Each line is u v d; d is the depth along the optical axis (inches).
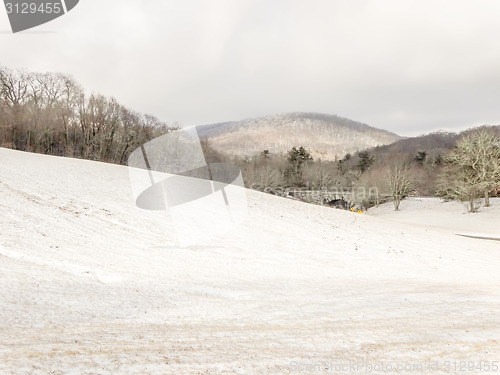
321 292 288.7
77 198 640.4
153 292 265.9
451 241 768.9
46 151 2169.0
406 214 1924.2
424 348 139.9
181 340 149.6
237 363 120.4
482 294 284.8
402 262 522.9
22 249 363.3
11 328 159.5
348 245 611.8
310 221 773.9
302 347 141.8
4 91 2210.9
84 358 119.3
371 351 136.3
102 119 2298.2
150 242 481.4
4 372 102.6
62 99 2348.7
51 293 236.4
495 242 826.8
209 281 322.0
